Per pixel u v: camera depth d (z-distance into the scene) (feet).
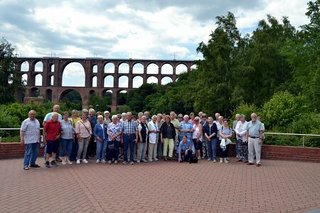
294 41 133.59
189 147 60.80
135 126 57.41
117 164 55.77
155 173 46.85
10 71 240.94
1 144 57.31
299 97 92.07
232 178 44.16
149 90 359.25
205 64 148.46
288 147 66.80
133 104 352.08
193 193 34.99
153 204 30.32
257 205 30.89
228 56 146.41
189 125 62.18
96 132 56.44
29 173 44.45
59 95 365.20
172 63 358.43
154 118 62.23
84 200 30.96
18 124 93.56
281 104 85.15
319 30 124.67
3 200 30.37
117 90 363.56
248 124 58.80
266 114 85.35
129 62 362.12
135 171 48.29
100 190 35.06
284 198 33.73
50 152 50.37
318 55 122.83
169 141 62.28
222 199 32.81
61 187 36.17
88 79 365.20
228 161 62.34
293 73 138.62
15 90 242.78
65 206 28.86
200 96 146.41
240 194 35.01
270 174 48.21
